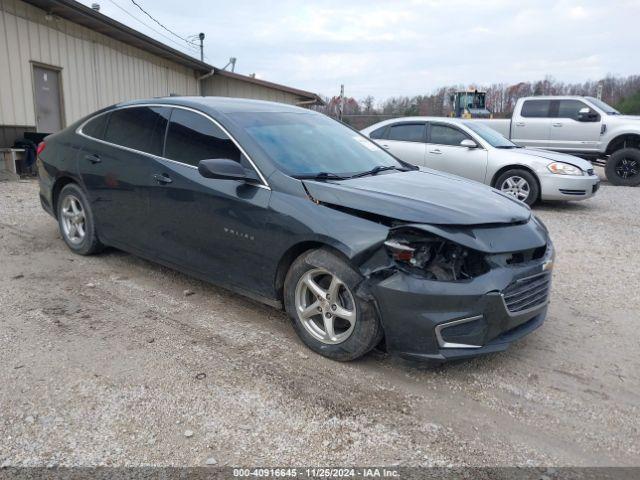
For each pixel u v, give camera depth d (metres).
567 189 9.05
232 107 4.48
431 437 2.81
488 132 10.06
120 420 2.85
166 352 3.60
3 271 5.04
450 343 3.20
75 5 11.80
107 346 3.65
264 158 3.89
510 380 3.41
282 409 3.00
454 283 3.16
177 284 4.86
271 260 3.73
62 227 5.66
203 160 3.84
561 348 3.88
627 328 4.27
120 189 4.82
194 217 4.19
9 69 11.38
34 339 3.71
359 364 3.53
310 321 3.66
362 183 3.84
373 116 25.62
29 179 11.01
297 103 21.44
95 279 4.92
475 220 3.34
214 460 2.58
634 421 3.01
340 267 3.38
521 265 3.39
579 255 6.36
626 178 12.70
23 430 2.74
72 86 13.30
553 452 2.73
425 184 4.01
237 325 4.05
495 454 2.70
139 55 16.36
